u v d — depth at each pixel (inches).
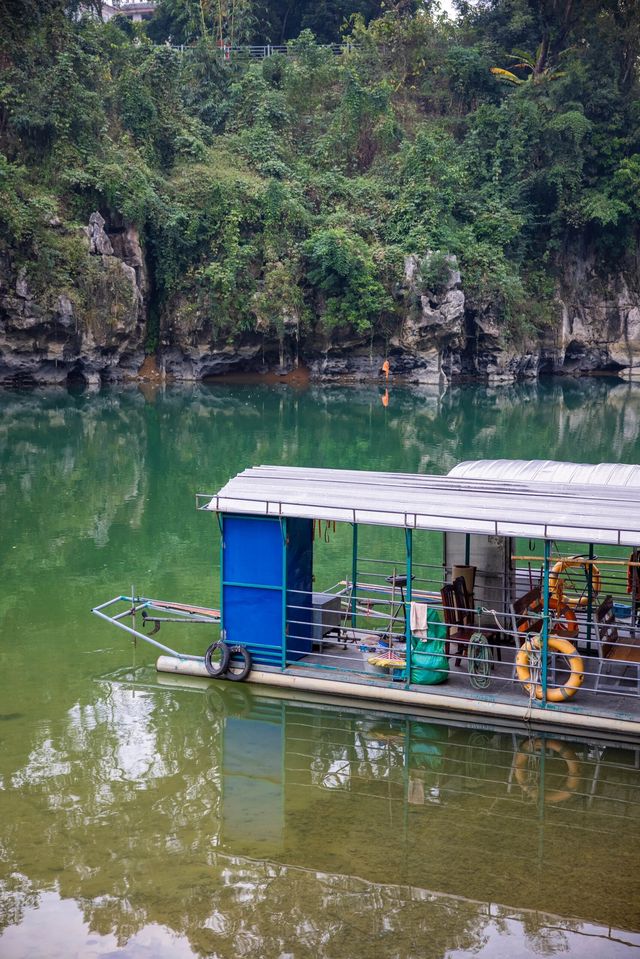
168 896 294.4
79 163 1989.4
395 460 1174.3
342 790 366.0
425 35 2810.0
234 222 2107.5
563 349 2502.5
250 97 2481.5
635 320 2583.7
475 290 2265.0
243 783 370.0
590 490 449.4
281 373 2233.0
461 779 376.8
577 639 422.6
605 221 2394.2
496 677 427.2
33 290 1791.3
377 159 2504.9
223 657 466.9
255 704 446.9
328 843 327.0
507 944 271.3
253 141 2378.2
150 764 385.1
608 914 287.0
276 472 501.7
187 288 2111.2
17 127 1951.3
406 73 2810.0
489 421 1594.5
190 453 1218.0
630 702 418.9
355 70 2618.1
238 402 1804.9
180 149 2263.8
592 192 2492.6
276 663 466.9
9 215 1760.6
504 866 313.1
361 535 791.7
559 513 417.4
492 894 296.8
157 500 934.4
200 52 2573.8
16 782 366.3
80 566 688.4
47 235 1829.5
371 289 2128.4
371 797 361.1
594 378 2539.4
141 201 2004.2
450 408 1777.8
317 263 2166.6
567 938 274.4
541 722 416.2
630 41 2576.3
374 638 493.4
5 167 1824.6
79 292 1875.0
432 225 2237.9
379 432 1439.5
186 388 2027.6
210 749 400.2
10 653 511.5
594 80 2573.8
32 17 1977.1
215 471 1094.4
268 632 466.3
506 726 421.7
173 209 2075.5
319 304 2181.3
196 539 776.9
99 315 1924.2
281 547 456.4
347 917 284.4
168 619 523.8
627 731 401.7
